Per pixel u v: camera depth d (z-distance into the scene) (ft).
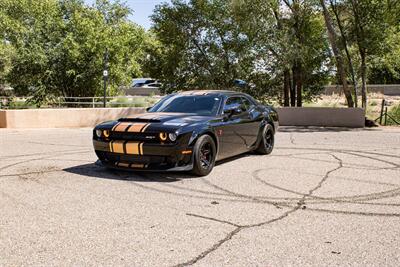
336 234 12.75
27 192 17.65
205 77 70.74
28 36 83.30
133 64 89.86
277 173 21.99
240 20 63.82
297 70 65.87
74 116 53.21
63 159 26.32
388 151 30.22
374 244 11.95
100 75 83.82
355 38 57.31
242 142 24.97
